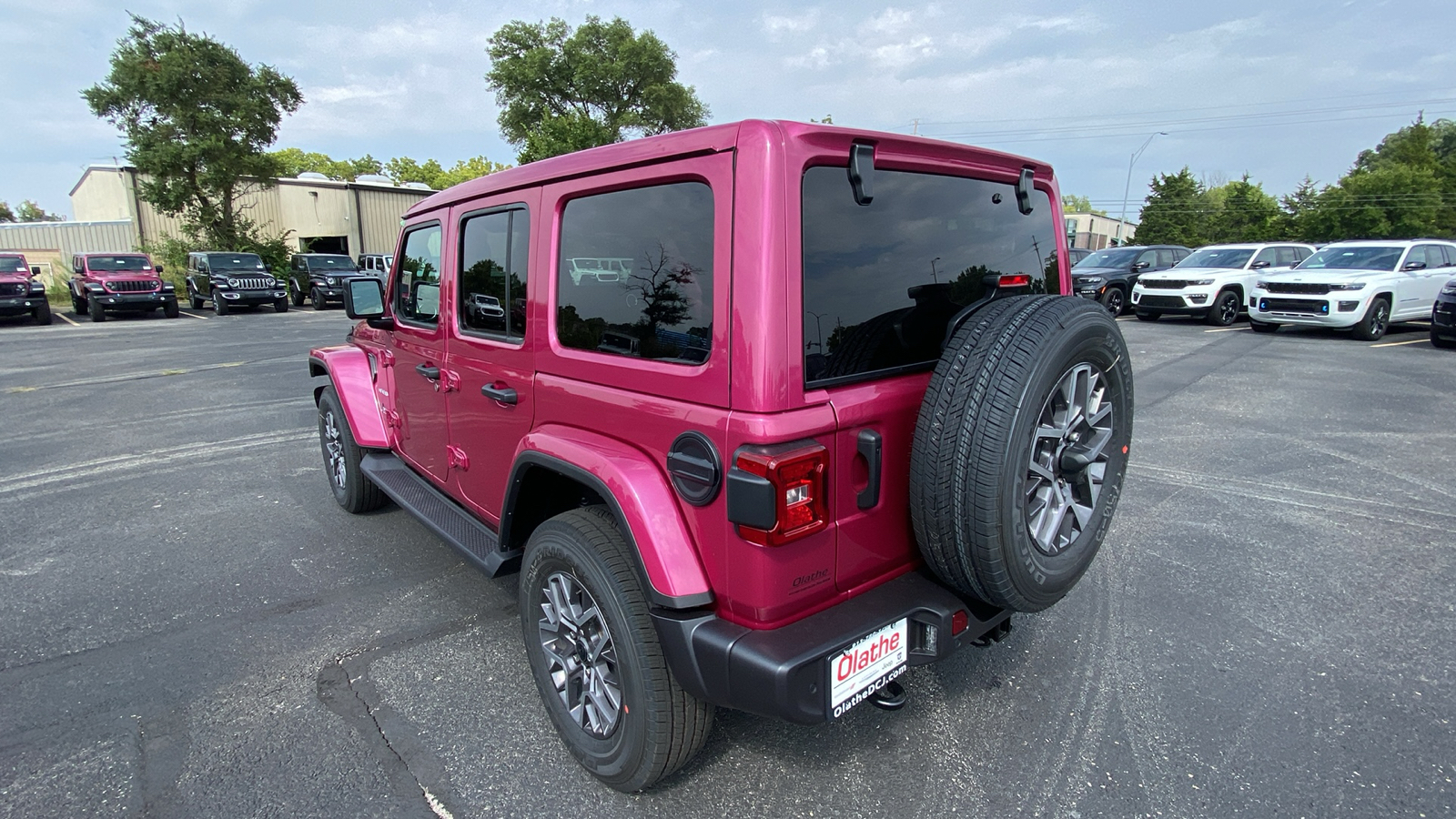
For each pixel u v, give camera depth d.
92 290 19.88
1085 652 3.12
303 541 4.42
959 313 2.30
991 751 2.52
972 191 2.44
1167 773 2.39
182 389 9.38
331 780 2.41
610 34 38.19
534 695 2.88
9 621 3.46
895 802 2.29
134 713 2.76
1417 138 61.94
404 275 3.81
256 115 29.81
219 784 2.38
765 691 1.85
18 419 7.76
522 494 2.65
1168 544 4.22
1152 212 59.12
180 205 29.09
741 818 2.23
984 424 1.94
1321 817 2.20
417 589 3.79
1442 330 11.52
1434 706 2.72
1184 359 10.84
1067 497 2.37
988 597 2.12
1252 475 5.47
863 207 2.05
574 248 2.39
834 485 1.99
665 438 2.05
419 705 2.81
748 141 1.81
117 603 3.64
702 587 2.01
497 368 2.83
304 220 34.94
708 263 1.92
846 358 2.01
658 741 2.15
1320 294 12.98
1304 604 3.51
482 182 2.91
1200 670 2.98
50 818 2.24
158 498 5.22
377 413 4.34
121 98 28.06
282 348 13.59
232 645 3.25
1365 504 4.83
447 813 2.26
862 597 2.15
